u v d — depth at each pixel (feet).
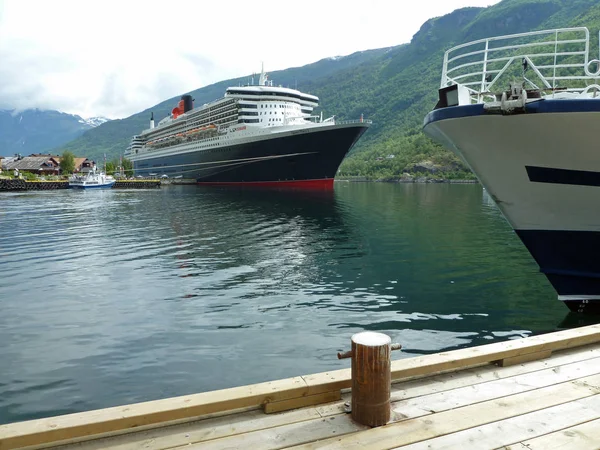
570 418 11.30
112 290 36.40
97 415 10.50
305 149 178.19
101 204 132.87
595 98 20.81
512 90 22.30
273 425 10.98
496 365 14.34
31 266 46.19
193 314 30.09
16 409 18.13
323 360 22.58
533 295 33.81
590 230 25.43
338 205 123.13
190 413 10.96
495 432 10.68
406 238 63.87
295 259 48.73
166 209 111.96
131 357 23.13
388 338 11.16
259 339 25.48
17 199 161.27
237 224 80.53
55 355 23.49
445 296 33.86
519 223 27.22
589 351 15.48
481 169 26.20
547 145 23.21
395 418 11.23
